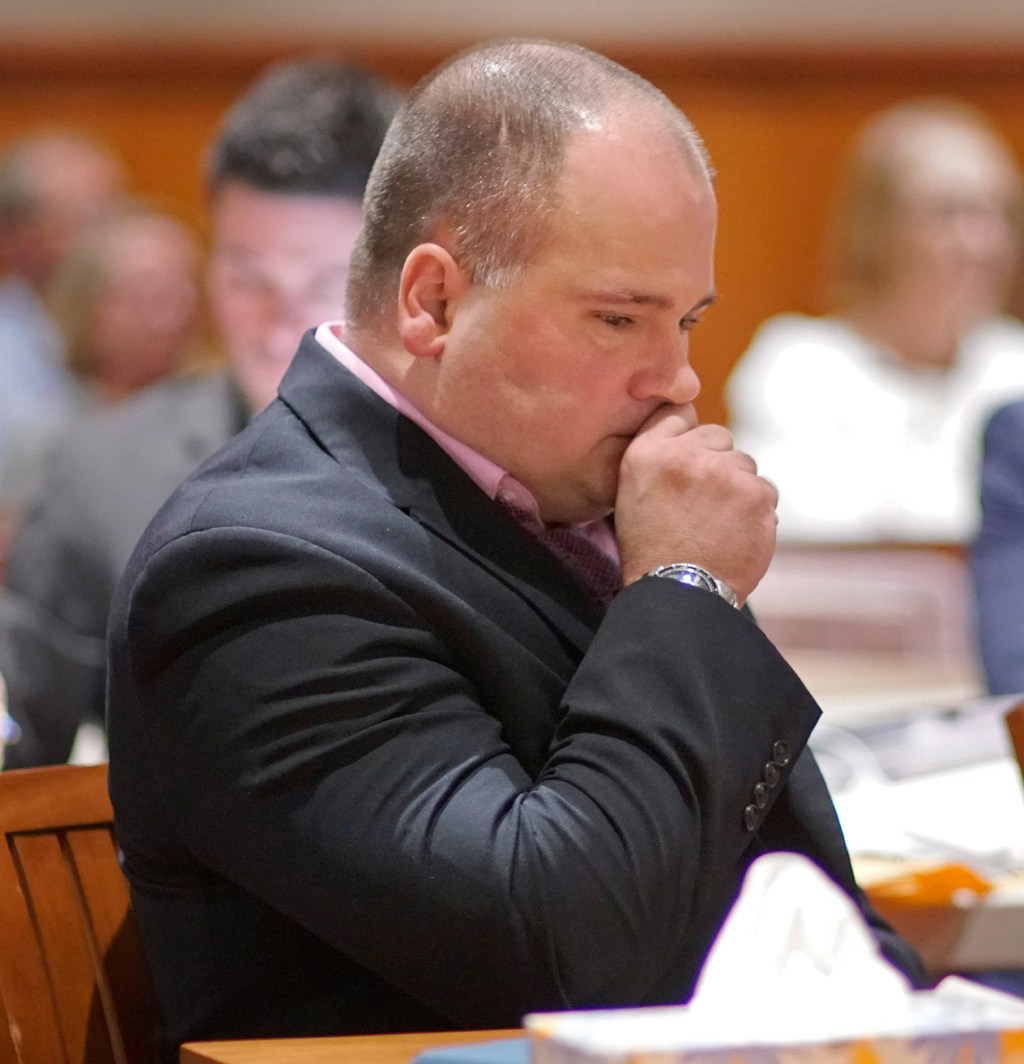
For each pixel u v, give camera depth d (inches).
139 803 202.2
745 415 610.5
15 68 854.5
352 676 186.9
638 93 200.7
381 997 195.5
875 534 586.6
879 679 443.2
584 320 197.3
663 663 189.9
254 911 198.1
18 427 607.2
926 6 904.9
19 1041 212.4
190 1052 167.2
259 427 208.8
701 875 186.1
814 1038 122.6
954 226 602.2
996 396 601.3
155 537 198.2
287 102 345.1
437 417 204.5
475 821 181.5
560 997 180.1
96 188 726.5
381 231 206.8
